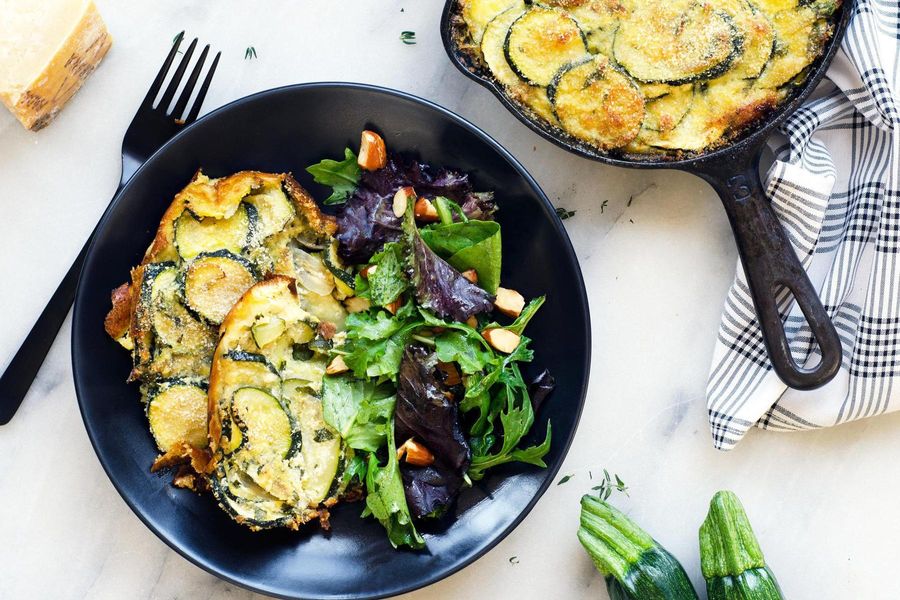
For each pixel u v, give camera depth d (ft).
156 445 1.94
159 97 2.05
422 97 2.06
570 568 2.06
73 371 1.90
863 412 2.02
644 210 2.07
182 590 2.04
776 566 2.07
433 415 1.89
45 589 2.03
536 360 2.00
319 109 1.96
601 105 1.90
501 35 1.90
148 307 1.89
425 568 1.94
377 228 1.95
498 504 1.97
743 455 2.08
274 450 1.87
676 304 2.07
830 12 1.90
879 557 2.06
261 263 1.93
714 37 1.88
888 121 1.94
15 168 2.04
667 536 2.06
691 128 1.91
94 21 1.98
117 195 1.91
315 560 1.95
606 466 2.07
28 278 2.04
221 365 1.85
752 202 1.91
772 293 1.93
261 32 2.05
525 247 1.99
